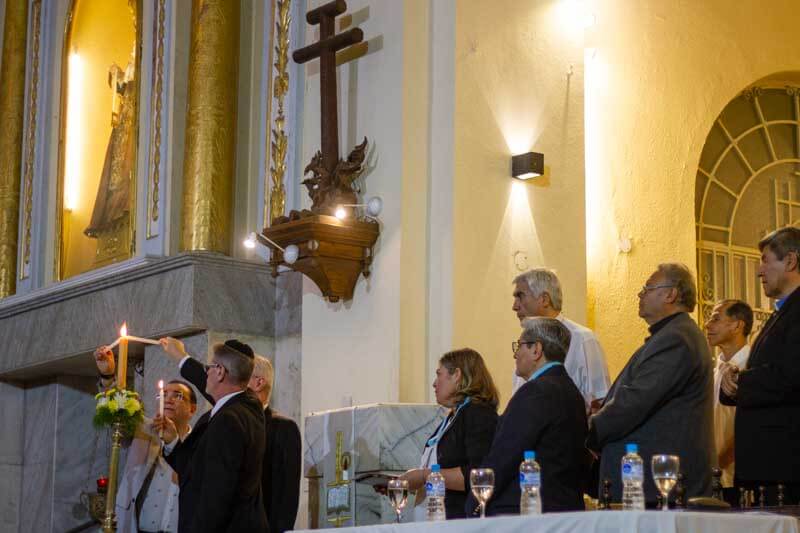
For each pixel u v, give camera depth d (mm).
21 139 13242
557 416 5898
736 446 6312
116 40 12047
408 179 8789
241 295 10039
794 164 11703
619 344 10086
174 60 10805
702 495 6055
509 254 8859
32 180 12969
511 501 5844
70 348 11523
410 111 8875
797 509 5277
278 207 10344
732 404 6621
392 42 8992
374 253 8867
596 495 6824
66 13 12891
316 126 9617
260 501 7086
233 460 6785
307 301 9391
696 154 10805
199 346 9883
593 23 10367
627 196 10352
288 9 10625
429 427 7816
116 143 11805
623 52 10531
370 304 8828
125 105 11734
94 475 12875
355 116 9203
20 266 12922
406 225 8727
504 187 8930
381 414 7781
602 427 6117
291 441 7746
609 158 10312
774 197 11539
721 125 11328
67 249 12477
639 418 6074
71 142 12680
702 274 10969
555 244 9109
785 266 6371
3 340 12766
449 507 6609
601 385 7367
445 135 8812
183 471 7363
